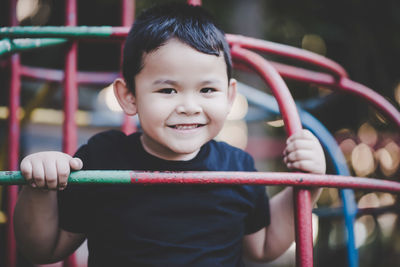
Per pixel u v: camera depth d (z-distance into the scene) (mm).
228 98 951
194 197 898
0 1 2670
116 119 2107
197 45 834
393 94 2529
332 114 2691
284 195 1072
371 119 2545
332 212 1544
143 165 925
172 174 747
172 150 845
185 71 826
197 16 917
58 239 943
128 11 1463
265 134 2816
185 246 868
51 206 896
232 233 925
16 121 1572
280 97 909
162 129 840
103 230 886
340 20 2664
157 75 832
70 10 1298
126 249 869
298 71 1288
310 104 2152
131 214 875
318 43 2791
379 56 2545
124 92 922
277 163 2777
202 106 835
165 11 929
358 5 2555
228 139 2982
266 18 2748
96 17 2846
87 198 898
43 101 1809
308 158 844
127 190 886
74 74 1271
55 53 2848
